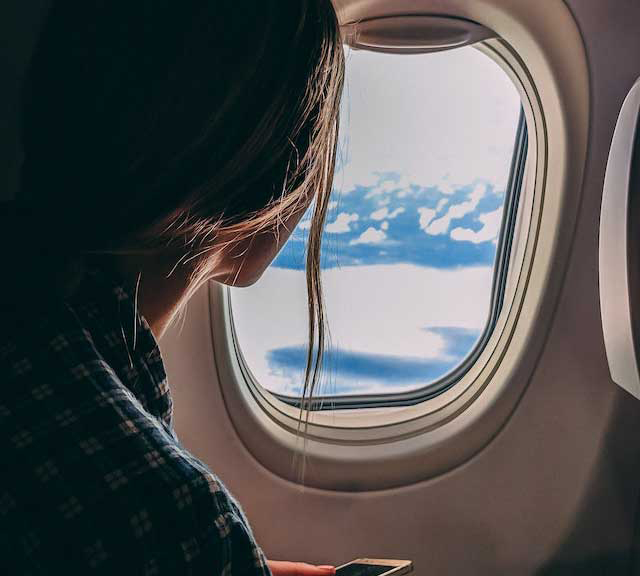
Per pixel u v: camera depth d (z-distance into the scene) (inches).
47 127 17.7
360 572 42.3
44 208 17.6
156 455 15.8
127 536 14.8
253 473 65.5
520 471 67.0
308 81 18.4
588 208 62.3
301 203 22.8
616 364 58.6
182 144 17.3
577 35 57.8
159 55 17.2
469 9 56.0
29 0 41.1
